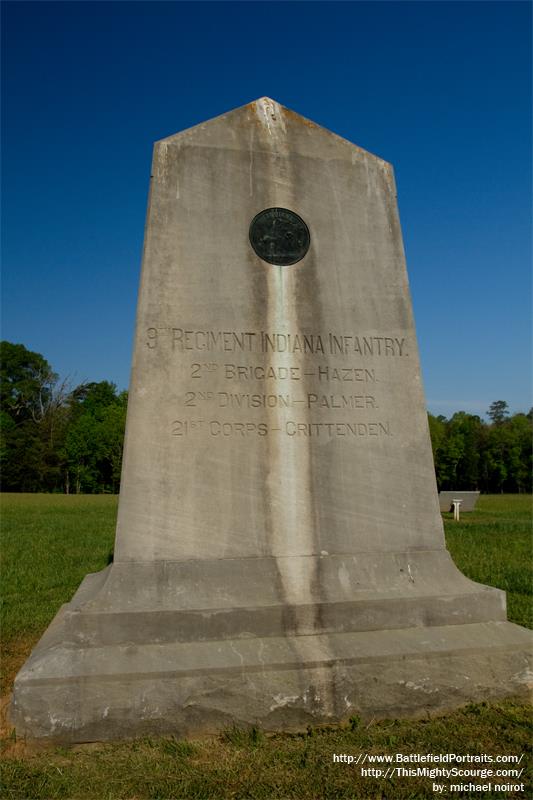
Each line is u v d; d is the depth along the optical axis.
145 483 4.64
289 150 5.38
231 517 4.73
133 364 4.78
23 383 66.25
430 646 4.46
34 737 3.85
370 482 5.03
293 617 4.54
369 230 5.45
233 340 4.97
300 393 5.02
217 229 5.10
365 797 3.33
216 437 4.81
